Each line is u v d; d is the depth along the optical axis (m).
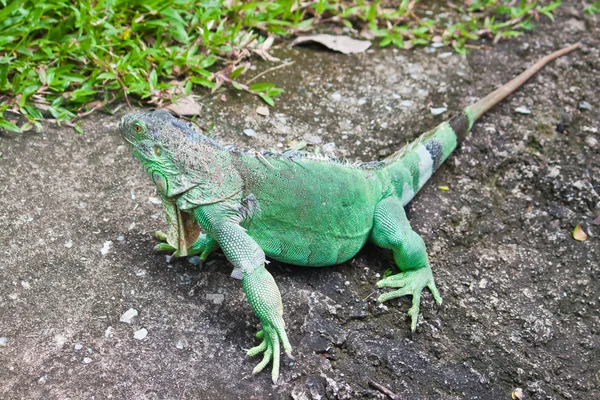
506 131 1.25
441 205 1.15
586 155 1.24
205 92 1.26
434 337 1.01
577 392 0.99
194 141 0.97
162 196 0.98
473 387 0.98
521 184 1.20
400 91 1.30
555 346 1.03
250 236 0.99
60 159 1.14
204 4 1.32
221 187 0.97
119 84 1.22
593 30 1.46
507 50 1.40
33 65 1.21
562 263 1.11
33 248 1.03
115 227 1.07
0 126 1.15
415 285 1.04
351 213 1.03
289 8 1.37
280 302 0.95
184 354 0.95
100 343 0.95
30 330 0.96
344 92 1.29
